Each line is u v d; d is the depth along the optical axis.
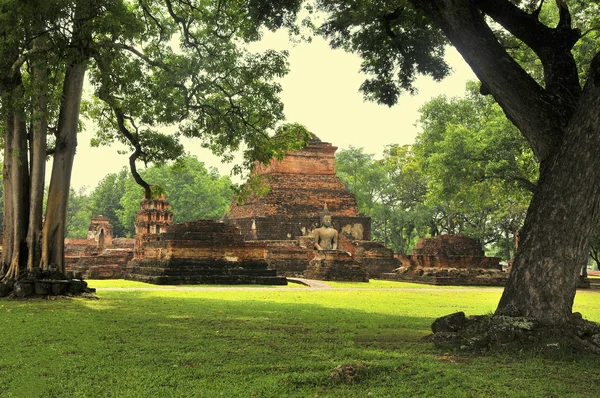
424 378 7.16
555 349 8.66
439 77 17.95
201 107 22.16
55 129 21.09
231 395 6.37
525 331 9.12
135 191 80.25
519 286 9.69
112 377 7.20
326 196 50.06
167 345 9.51
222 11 20.91
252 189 24.92
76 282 19.52
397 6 16.53
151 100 21.19
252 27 20.53
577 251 9.50
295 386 6.76
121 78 18.86
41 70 17.53
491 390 6.63
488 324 9.48
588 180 9.46
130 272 34.91
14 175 19.34
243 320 13.46
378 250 46.06
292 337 10.64
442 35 17.17
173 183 81.12
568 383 7.09
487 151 41.31
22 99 16.09
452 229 62.53
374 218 71.62
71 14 16.00
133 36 17.23
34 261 19.41
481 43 10.77
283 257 42.09
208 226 30.95
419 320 14.33
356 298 22.41
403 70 17.89
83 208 99.00
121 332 11.06
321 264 38.00
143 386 6.74
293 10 16.39
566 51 11.13
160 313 14.75
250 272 30.75
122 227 94.00
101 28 16.20
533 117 10.49
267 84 21.88
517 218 54.12
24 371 7.51
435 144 44.56
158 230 46.03
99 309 15.64
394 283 37.59
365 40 17.44
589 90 9.54
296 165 50.41
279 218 48.28
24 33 15.69
